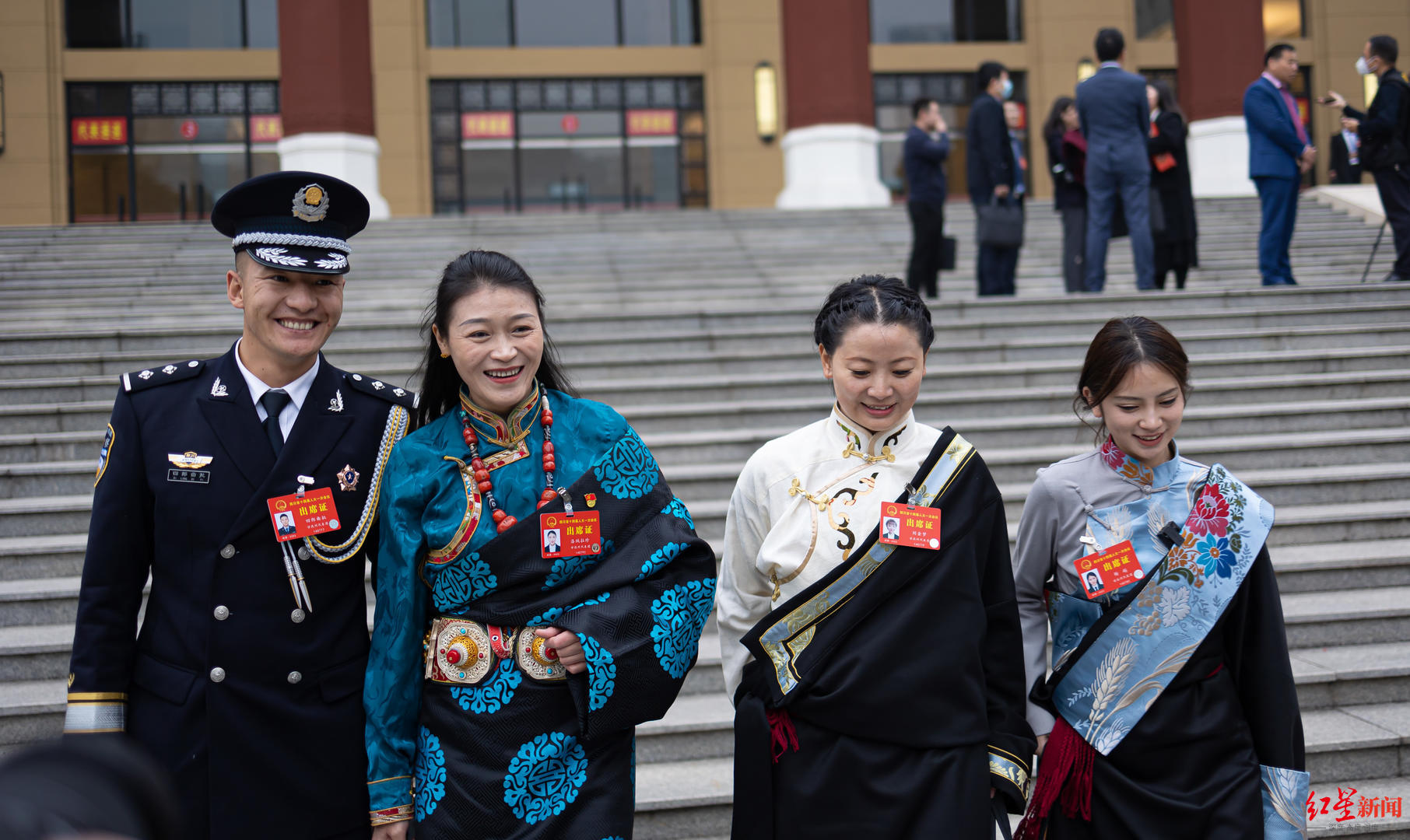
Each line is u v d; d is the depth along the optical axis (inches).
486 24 603.2
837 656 76.3
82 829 24.8
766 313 261.0
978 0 627.2
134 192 577.0
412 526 78.4
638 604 76.4
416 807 76.7
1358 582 161.3
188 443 79.5
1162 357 82.3
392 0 586.9
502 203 604.1
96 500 78.9
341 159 505.4
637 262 354.3
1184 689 81.7
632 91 612.4
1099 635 83.4
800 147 530.3
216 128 584.1
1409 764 125.6
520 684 75.4
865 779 74.3
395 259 342.6
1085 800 83.2
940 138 293.9
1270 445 195.5
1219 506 82.1
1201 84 538.9
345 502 81.9
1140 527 85.5
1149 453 85.0
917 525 76.2
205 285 315.9
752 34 601.9
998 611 79.8
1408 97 268.1
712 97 602.9
